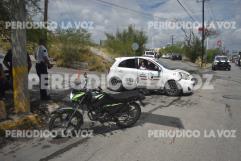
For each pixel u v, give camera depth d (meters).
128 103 7.43
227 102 10.92
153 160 5.39
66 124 6.64
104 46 33.62
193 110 9.45
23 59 7.27
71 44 24.45
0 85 9.11
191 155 5.63
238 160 5.43
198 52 48.88
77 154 5.66
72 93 6.88
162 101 10.98
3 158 5.44
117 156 5.57
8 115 7.21
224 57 33.97
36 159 5.41
